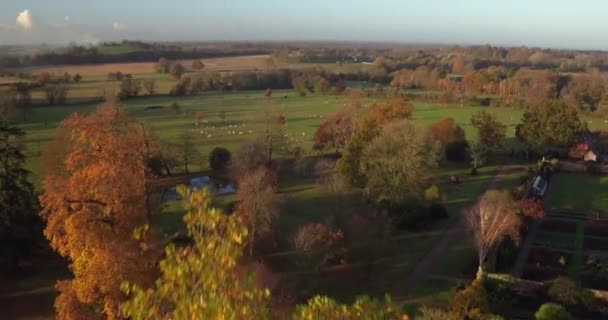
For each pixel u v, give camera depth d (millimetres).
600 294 40031
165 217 56719
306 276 44562
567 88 150375
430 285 43875
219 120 117625
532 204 56875
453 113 129500
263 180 58344
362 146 64188
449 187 72000
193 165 80438
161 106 137125
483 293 37750
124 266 28484
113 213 31062
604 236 55594
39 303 39625
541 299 40562
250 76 182875
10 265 43250
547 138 84375
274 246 49938
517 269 47312
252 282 12500
